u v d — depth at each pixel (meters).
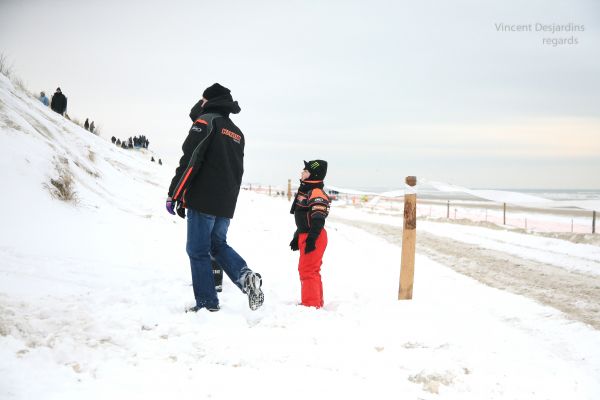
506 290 7.06
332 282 6.64
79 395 2.39
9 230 6.25
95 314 3.80
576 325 5.22
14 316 3.25
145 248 7.13
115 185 11.58
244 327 3.99
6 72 14.80
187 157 4.37
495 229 17.47
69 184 8.42
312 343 3.61
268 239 10.26
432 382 2.90
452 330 4.15
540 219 27.16
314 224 4.89
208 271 4.47
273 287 5.89
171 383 2.66
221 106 4.57
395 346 3.67
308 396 2.62
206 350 3.30
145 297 4.61
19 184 7.47
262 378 2.83
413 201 5.52
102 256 6.18
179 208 4.48
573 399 2.99
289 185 32.09
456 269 8.97
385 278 7.38
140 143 43.09
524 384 3.11
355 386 2.81
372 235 14.95
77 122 22.38
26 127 9.34
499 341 4.03
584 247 12.12
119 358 3.00
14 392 2.31
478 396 2.87
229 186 4.51
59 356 2.85
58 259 5.60
